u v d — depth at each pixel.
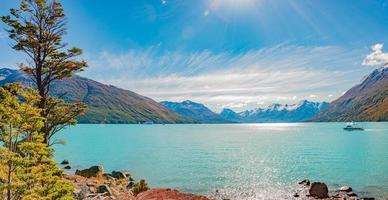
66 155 95.81
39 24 36.31
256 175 63.19
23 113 19.16
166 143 145.00
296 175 63.25
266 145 135.88
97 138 173.50
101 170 55.78
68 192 21.06
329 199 43.19
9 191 17.64
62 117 35.88
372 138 164.62
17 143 19.80
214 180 57.94
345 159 87.06
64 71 37.19
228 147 126.19
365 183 54.91
